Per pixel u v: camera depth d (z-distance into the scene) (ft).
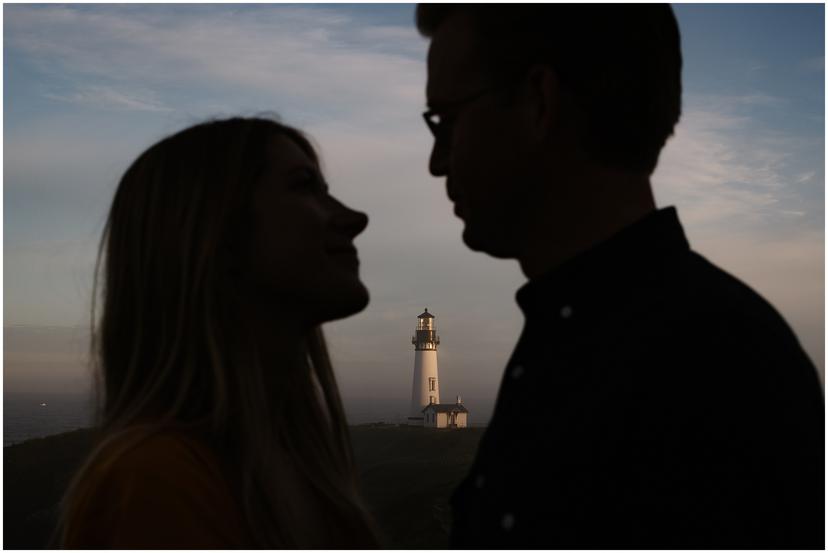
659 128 6.56
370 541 9.46
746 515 4.90
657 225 6.50
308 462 9.34
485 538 6.25
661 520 5.20
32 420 353.10
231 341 7.88
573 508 5.60
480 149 6.85
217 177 8.02
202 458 7.14
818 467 5.01
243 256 8.09
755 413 5.02
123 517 6.29
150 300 8.15
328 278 8.23
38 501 100.17
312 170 8.48
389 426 207.92
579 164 6.59
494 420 6.97
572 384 6.12
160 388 7.62
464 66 7.00
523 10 6.65
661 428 5.33
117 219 8.50
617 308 6.24
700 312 5.58
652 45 6.45
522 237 7.06
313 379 10.03
